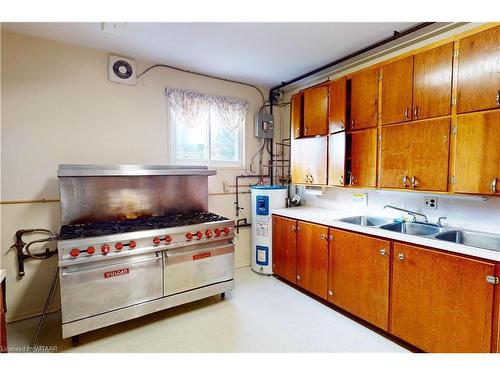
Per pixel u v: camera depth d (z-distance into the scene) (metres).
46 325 2.43
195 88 3.44
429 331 1.90
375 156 2.52
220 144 3.73
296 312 2.64
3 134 2.41
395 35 2.41
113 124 2.92
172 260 2.50
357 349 2.07
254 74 3.51
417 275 1.96
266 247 3.55
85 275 2.09
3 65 2.39
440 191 2.05
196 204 3.32
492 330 1.61
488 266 1.61
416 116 2.18
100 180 2.73
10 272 2.48
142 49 2.78
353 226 2.43
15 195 2.48
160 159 3.22
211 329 2.36
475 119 1.85
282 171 4.21
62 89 2.64
